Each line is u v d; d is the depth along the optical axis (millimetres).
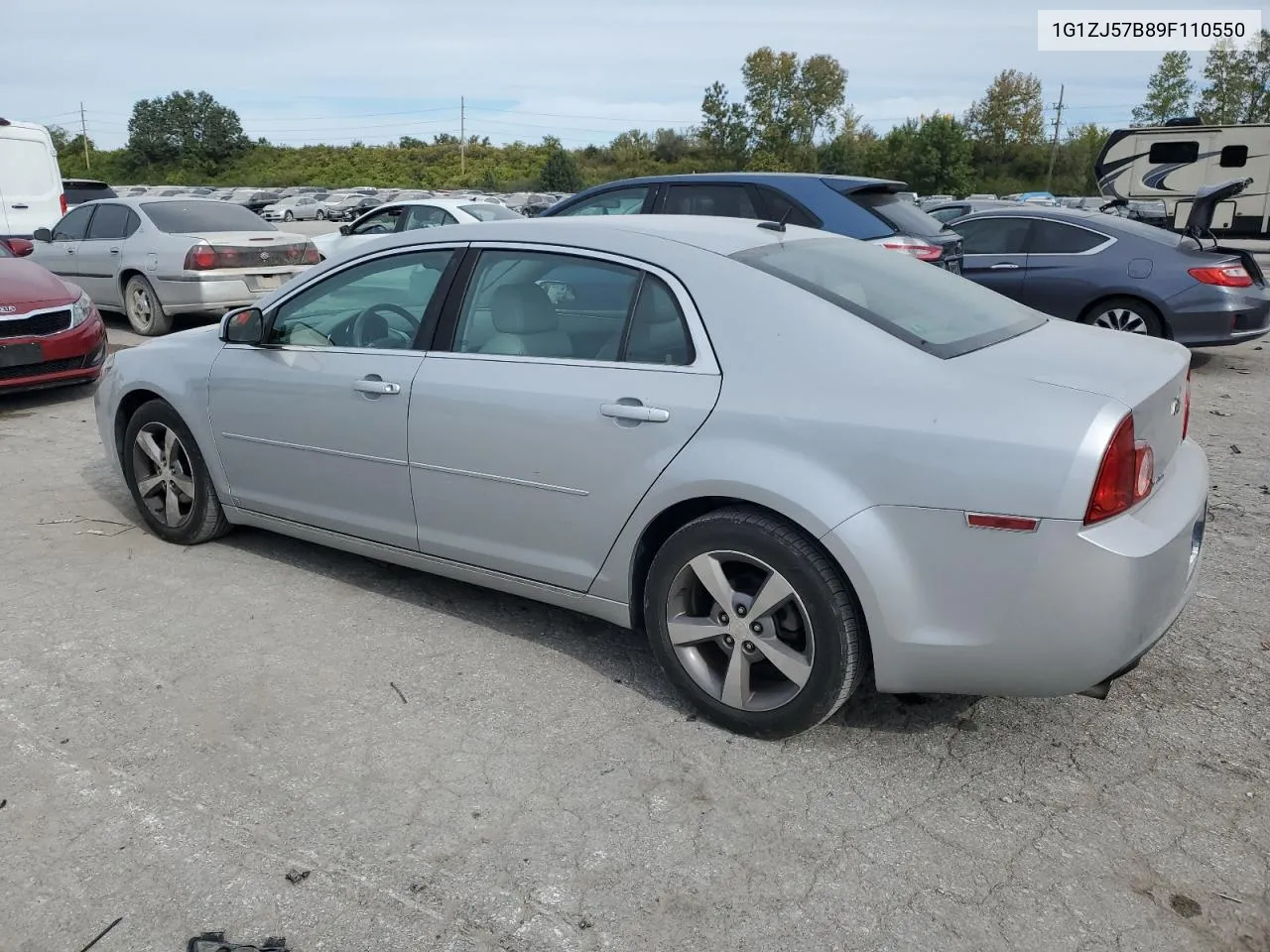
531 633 3908
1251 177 18531
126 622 3967
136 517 5195
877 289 3326
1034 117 79938
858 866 2582
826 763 3025
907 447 2736
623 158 86500
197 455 4578
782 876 2549
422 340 3760
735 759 3049
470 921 2402
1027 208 9164
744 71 83188
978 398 2732
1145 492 2740
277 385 4129
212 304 10602
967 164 72875
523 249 3588
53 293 7621
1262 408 7590
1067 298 8797
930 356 2887
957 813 2787
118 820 2760
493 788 2904
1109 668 2691
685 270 3236
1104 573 2592
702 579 3100
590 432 3260
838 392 2877
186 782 2930
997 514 2637
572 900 2469
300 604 4152
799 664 2979
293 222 42031
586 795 2871
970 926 2377
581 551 3391
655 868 2578
